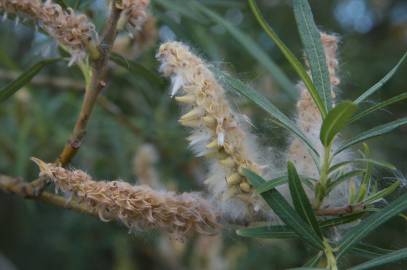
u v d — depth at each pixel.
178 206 0.30
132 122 0.58
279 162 0.32
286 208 0.29
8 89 0.35
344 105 0.27
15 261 0.89
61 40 0.31
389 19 0.79
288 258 0.65
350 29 0.75
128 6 0.31
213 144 0.30
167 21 0.43
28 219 0.81
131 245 0.72
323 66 0.30
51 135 0.58
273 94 0.52
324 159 0.29
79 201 0.30
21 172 0.51
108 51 0.32
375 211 0.30
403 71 0.70
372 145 0.64
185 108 0.30
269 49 0.60
